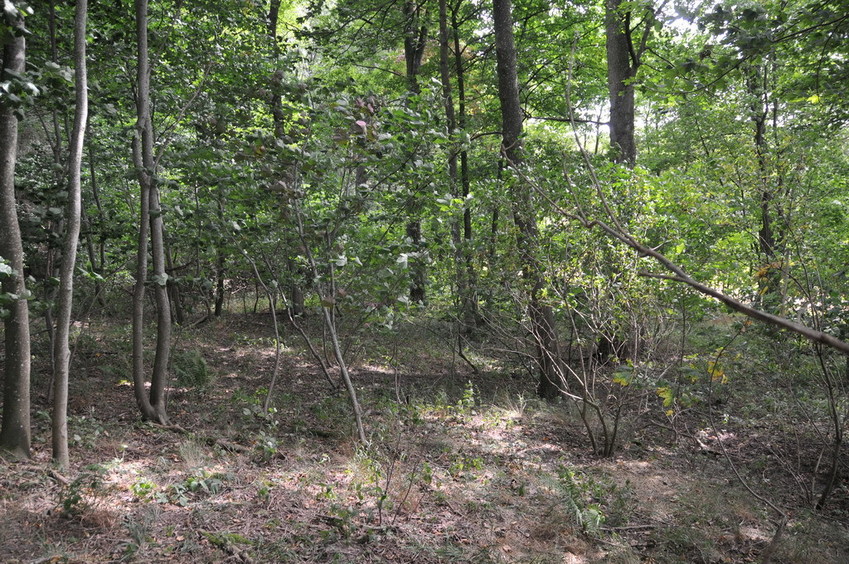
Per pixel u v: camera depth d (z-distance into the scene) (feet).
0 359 23.09
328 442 20.44
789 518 16.66
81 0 14.51
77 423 18.67
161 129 28.19
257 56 23.35
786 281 17.79
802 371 20.38
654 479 19.24
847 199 33.09
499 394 28.91
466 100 43.91
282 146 19.12
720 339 20.67
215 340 34.96
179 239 22.95
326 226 20.61
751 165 23.26
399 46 47.75
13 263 14.79
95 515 12.76
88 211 26.30
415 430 22.33
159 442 18.58
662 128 49.21
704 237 25.94
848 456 21.01
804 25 16.78
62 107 15.67
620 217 21.52
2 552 11.03
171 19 22.03
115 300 38.32
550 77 46.42
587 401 21.71
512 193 24.84
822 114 23.89
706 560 13.89
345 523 13.61
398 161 20.49
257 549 12.41
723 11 15.39
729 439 23.44
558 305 22.43
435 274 27.43
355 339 33.17
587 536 14.74
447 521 14.97
